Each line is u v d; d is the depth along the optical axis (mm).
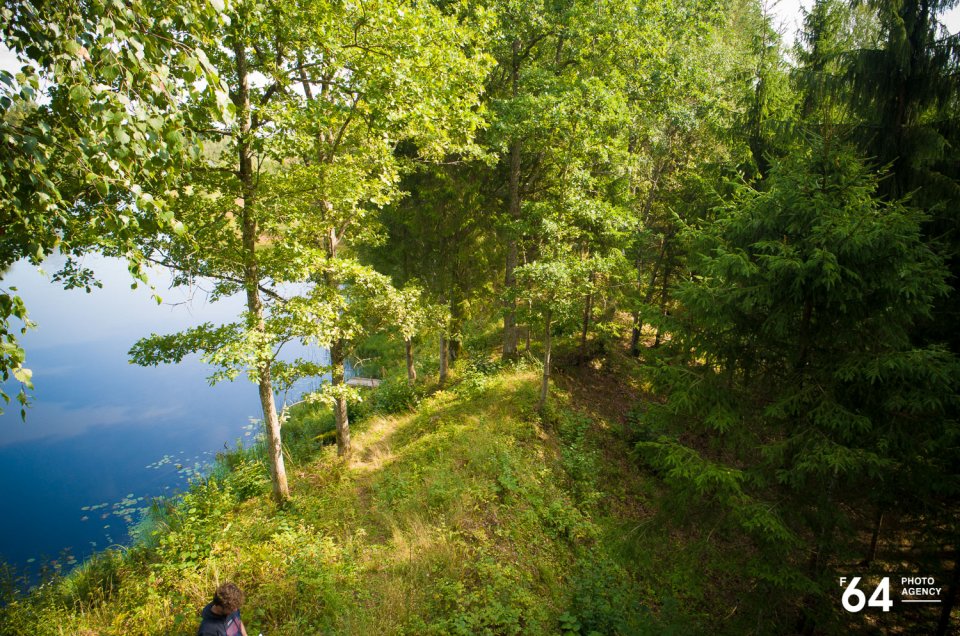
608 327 15758
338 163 9477
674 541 7492
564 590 7727
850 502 7188
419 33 7957
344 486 9969
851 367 5844
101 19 2777
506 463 10273
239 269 7992
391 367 20453
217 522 8695
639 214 15180
